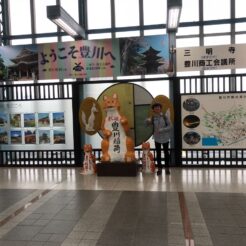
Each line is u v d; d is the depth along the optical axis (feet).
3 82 24.18
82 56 22.89
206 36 26.55
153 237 10.16
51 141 22.85
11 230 10.98
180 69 21.83
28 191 16.24
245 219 11.57
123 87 21.54
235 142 20.88
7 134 23.29
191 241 9.81
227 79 20.75
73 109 22.30
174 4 17.61
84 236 10.36
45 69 23.25
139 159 21.63
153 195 14.97
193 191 15.60
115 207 13.24
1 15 28.07
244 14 26.12
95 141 22.38
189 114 21.20
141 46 22.35
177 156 21.63
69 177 19.40
